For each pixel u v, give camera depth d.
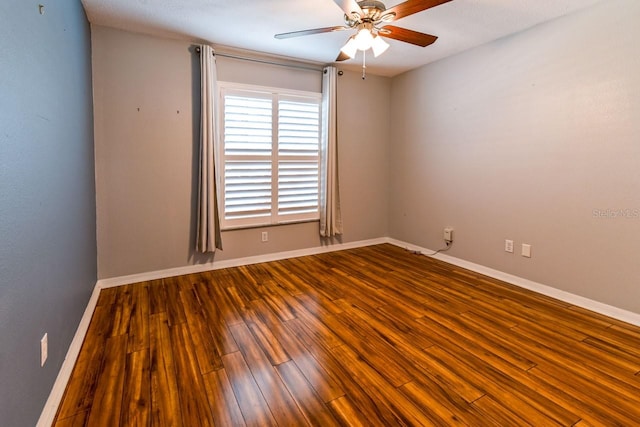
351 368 1.96
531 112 3.07
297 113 4.08
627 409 1.63
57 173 1.79
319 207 4.36
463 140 3.76
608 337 2.30
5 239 1.13
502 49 3.28
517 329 2.42
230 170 3.71
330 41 3.38
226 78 3.63
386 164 4.88
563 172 2.87
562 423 1.54
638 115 2.41
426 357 2.07
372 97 4.64
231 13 2.79
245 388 1.78
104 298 2.93
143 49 3.21
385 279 3.45
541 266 3.08
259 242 4.00
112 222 3.20
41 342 1.46
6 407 1.12
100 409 1.61
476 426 1.53
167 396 1.71
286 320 2.55
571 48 2.75
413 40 2.54
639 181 2.43
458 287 3.22
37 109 1.49
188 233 3.58
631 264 2.49
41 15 1.58
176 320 2.53
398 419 1.57
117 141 3.17
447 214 4.03
